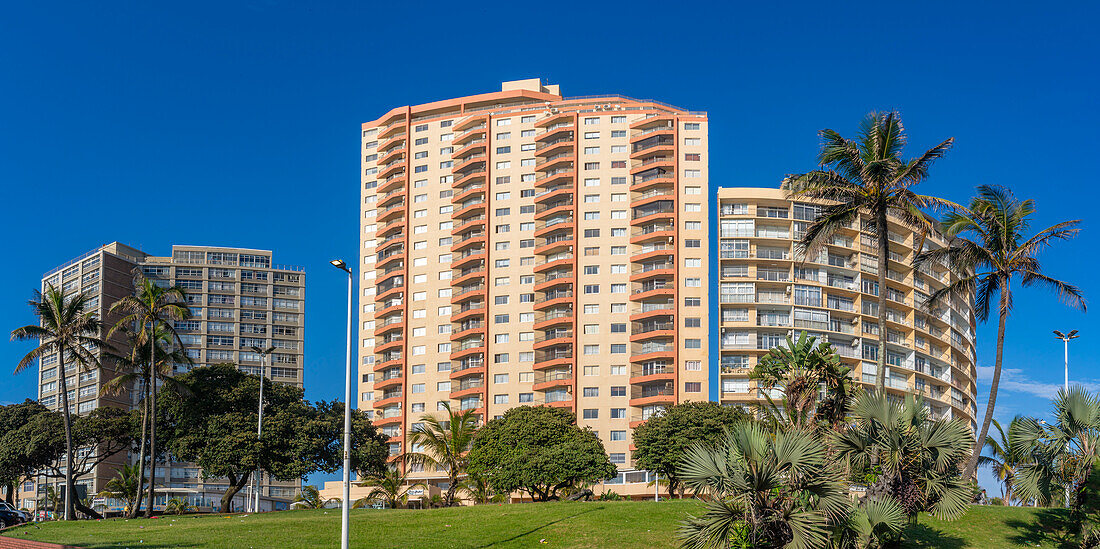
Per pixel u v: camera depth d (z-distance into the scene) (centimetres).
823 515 2928
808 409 4603
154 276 18025
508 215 13375
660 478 9631
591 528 4022
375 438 8675
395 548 3766
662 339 12394
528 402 12700
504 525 4281
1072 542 3750
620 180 13088
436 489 11444
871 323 12469
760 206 12494
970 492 3294
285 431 7569
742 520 2906
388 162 14550
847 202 4991
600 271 12775
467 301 13350
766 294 12206
